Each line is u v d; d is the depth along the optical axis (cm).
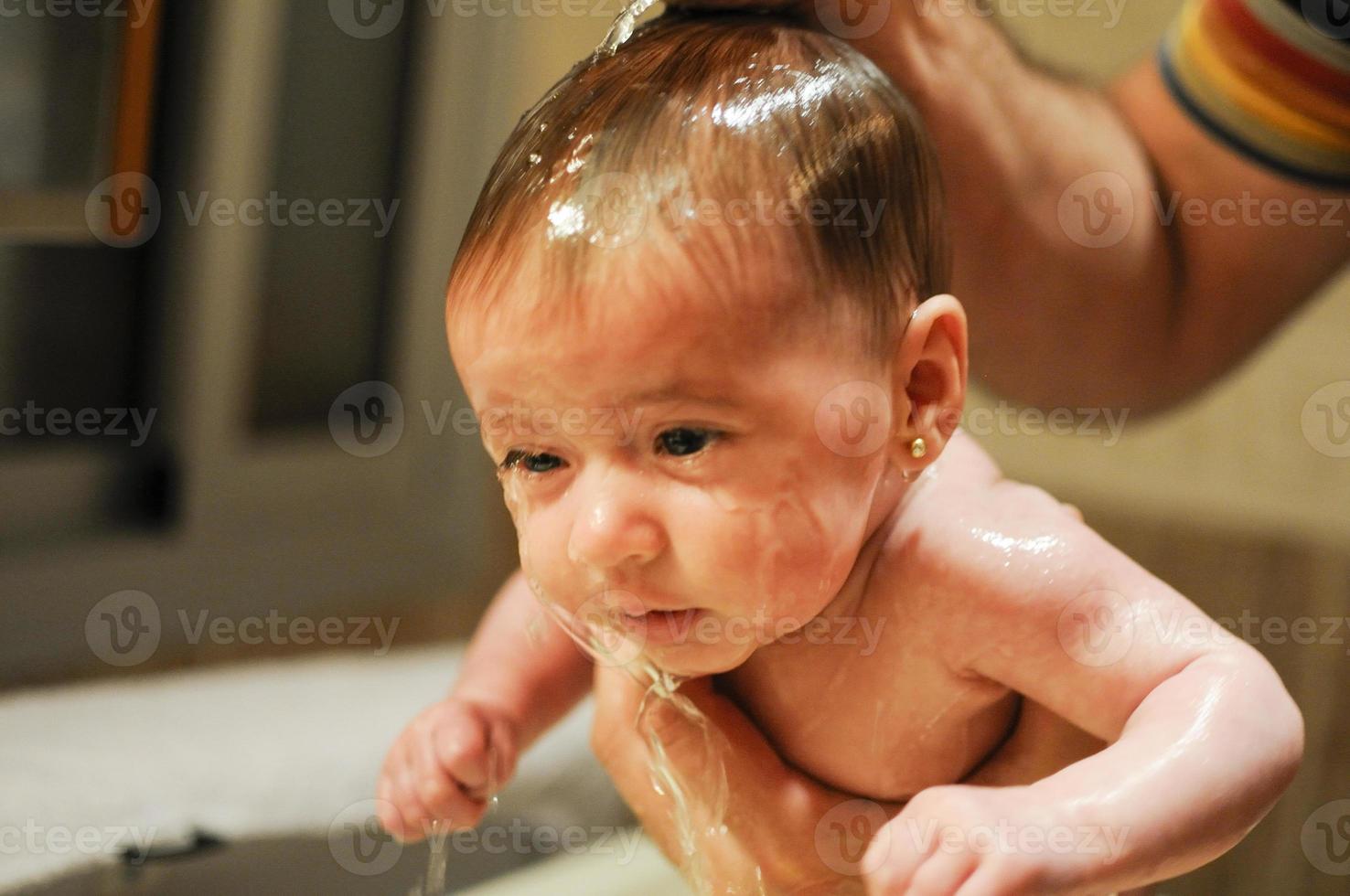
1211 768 103
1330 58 160
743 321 107
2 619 288
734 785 124
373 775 196
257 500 332
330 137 334
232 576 324
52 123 193
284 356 339
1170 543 304
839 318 111
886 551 123
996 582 118
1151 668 113
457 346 112
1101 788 101
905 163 119
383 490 354
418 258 350
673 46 118
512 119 353
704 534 106
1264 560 293
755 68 115
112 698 218
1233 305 173
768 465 108
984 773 126
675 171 108
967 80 153
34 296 304
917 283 120
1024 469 325
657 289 105
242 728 209
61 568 298
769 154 110
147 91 187
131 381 321
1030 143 158
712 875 124
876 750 124
